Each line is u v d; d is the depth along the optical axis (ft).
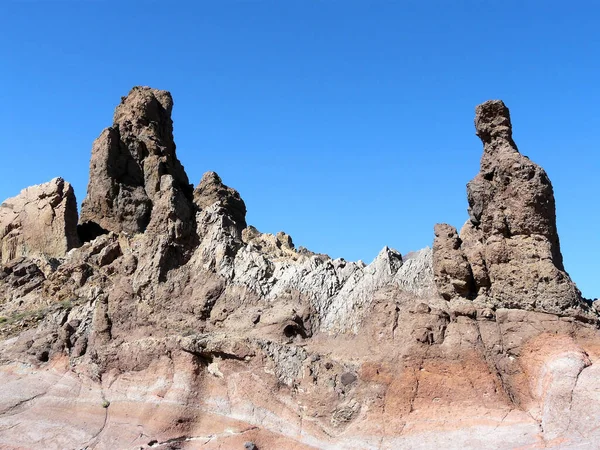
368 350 105.29
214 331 116.37
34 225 165.37
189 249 131.75
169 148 180.34
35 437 110.32
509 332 98.99
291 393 104.99
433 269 109.09
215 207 137.69
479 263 105.09
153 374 113.80
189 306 120.67
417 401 97.14
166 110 184.55
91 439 107.96
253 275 121.90
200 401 108.68
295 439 100.37
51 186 165.58
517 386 95.86
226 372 110.01
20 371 123.85
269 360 107.86
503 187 105.40
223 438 103.40
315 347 110.93
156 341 116.26
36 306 146.72
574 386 88.17
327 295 117.29
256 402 105.60
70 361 122.83
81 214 172.86
